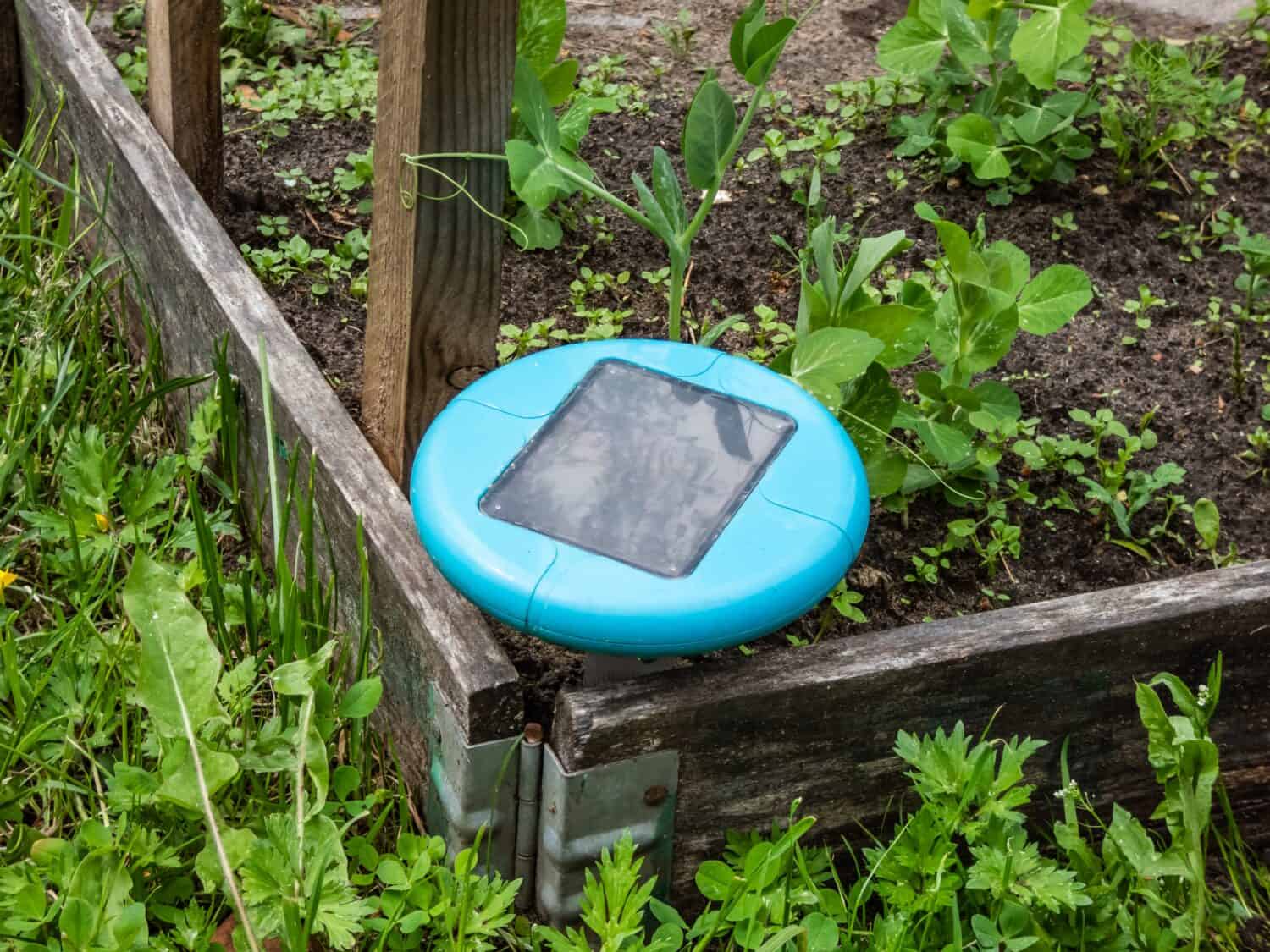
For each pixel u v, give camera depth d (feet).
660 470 2.55
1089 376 3.53
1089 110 4.05
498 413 2.61
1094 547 3.20
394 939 2.57
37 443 3.23
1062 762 2.75
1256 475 3.34
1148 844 2.61
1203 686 2.65
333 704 2.66
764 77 2.89
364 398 3.01
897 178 3.96
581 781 2.54
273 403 3.00
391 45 2.70
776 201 3.91
